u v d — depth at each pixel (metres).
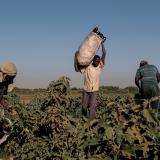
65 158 5.51
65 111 7.30
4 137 7.50
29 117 7.94
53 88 7.95
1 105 7.30
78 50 9.88
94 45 9.84
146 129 3.79
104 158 3.71
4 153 8.19
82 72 9.92
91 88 9.77
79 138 3.97
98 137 3.80
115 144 3.71
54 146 6.62
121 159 3.71
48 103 8.00
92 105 9.75
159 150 3.65
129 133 3.74
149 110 3.83
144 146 3.67
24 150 7.69
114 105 4.18
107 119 3.99
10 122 7.36
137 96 11.69
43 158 6.80
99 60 9.91
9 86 7.22
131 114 3.95
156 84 11.30
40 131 7.76
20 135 8.07
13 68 7.02
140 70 11.47
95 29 9.98
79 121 6.12
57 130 7.07
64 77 7.99
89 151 3.88
